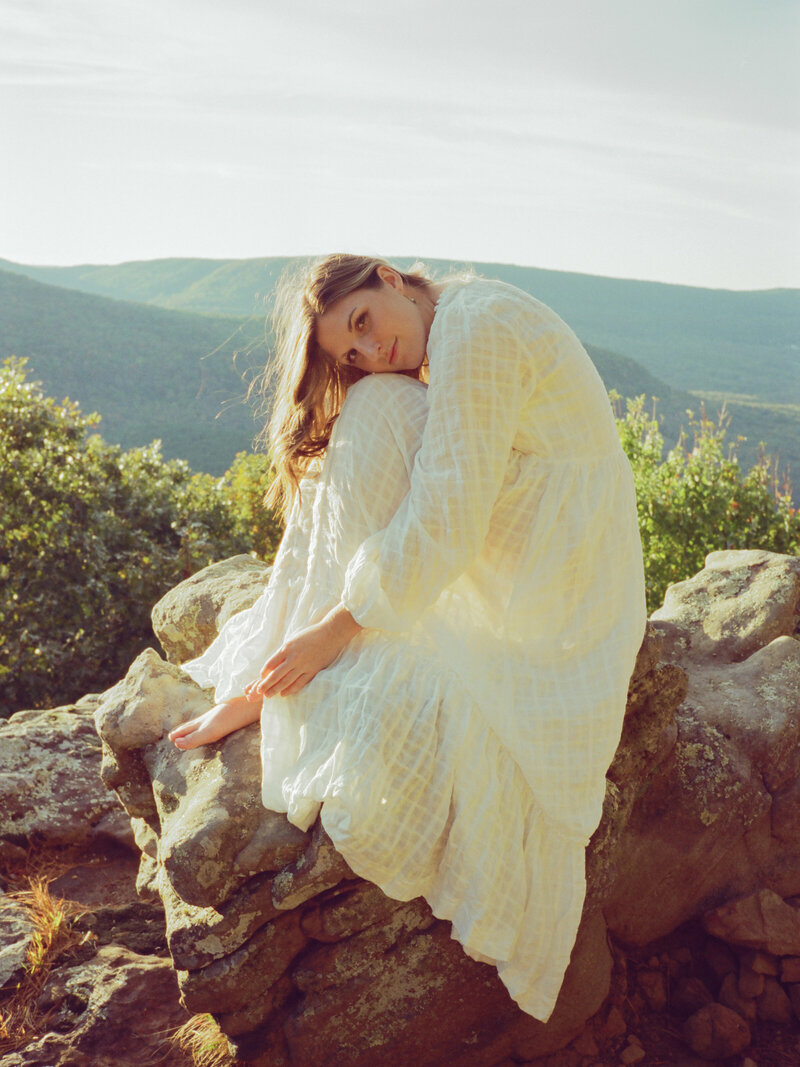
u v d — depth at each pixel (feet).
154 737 7.89
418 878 6.23
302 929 6.58
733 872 8.28
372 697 6.17
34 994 7.47
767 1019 7.54
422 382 7.04
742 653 10.10
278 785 6.51
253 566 11.02
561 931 6.32
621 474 6.82
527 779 6.31
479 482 6.16
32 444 42.32
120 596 40.70
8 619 37.63
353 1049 6.70
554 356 6.46
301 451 7.36
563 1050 7.23
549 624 6.61
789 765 8.52
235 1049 6.72
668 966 8.10
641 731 7.76
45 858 9.65
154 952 8.05
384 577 6.17
